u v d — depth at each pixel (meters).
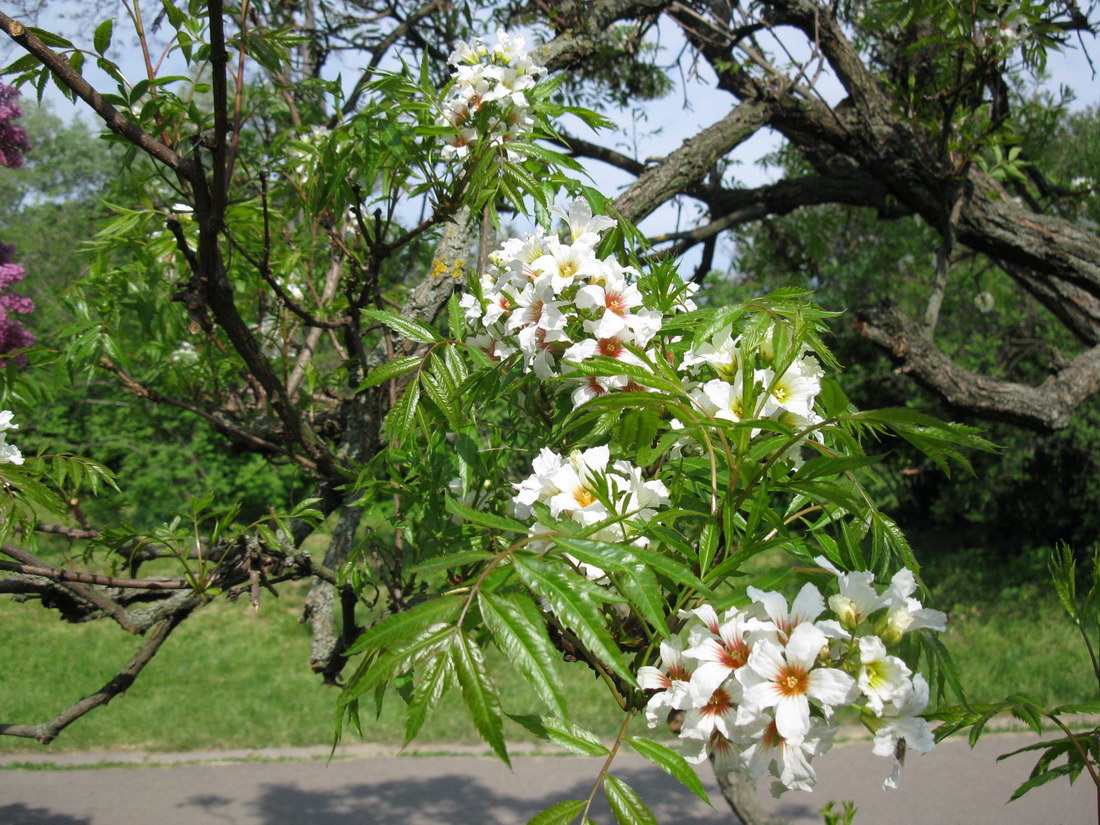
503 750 0.84
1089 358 4.62
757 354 1.49
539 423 1.78
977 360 11.17
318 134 3.00
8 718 7.30
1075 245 4.83
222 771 6.70
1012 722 7.50
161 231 2.91
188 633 9.66
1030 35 4.09
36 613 10.07
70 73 1.74
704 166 4.12
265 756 7.00
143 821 5.81
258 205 2.80
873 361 12.04
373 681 0.88
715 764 1.17
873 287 10.31
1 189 12.62
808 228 6.97
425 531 1.89
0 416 1.91
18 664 8.48
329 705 7.88
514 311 1.59
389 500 2.18
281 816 5.95
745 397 1.38
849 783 6.52
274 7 3.76
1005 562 12.28
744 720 1.03
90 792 6.27
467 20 4.52
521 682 7.94
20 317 2.60
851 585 1.14
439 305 2.69
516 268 1.60
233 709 7.72
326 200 2.16
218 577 2.07
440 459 1.78
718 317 1.37
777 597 1.09
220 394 3.21
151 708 7.70
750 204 5.50
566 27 4.02
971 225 4.81
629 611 1.30
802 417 1.41
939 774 6.66
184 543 2.06
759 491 1.21
